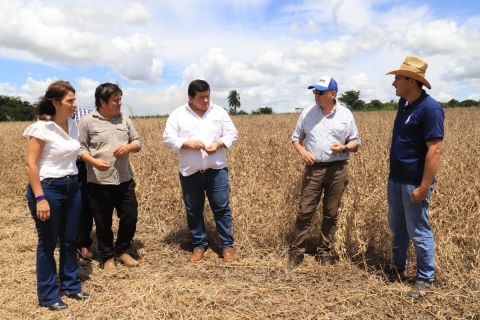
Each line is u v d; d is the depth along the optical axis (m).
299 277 4.34
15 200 7.65
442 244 4.45
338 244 4.58
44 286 3.63
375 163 6.32
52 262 3.67
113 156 4.45
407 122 3.80
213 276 4.40
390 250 4.74
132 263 4.71
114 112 4.48
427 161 3.66
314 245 5.22
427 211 3.87
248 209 5.74
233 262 4.76
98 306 3.72
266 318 3.51
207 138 4.73
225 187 4.83
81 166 4.68
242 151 8.59
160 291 3.95
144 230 5.93
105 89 4.36
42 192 3.48
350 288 4.04
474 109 31.84
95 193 4.45
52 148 3.52
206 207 5.86
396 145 3.96
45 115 3.54
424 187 3.70
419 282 3.91
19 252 5.01
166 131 4.75
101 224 4.51
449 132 12.08
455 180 5.99
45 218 3.49
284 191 5.59
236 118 25.52
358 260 4.70
